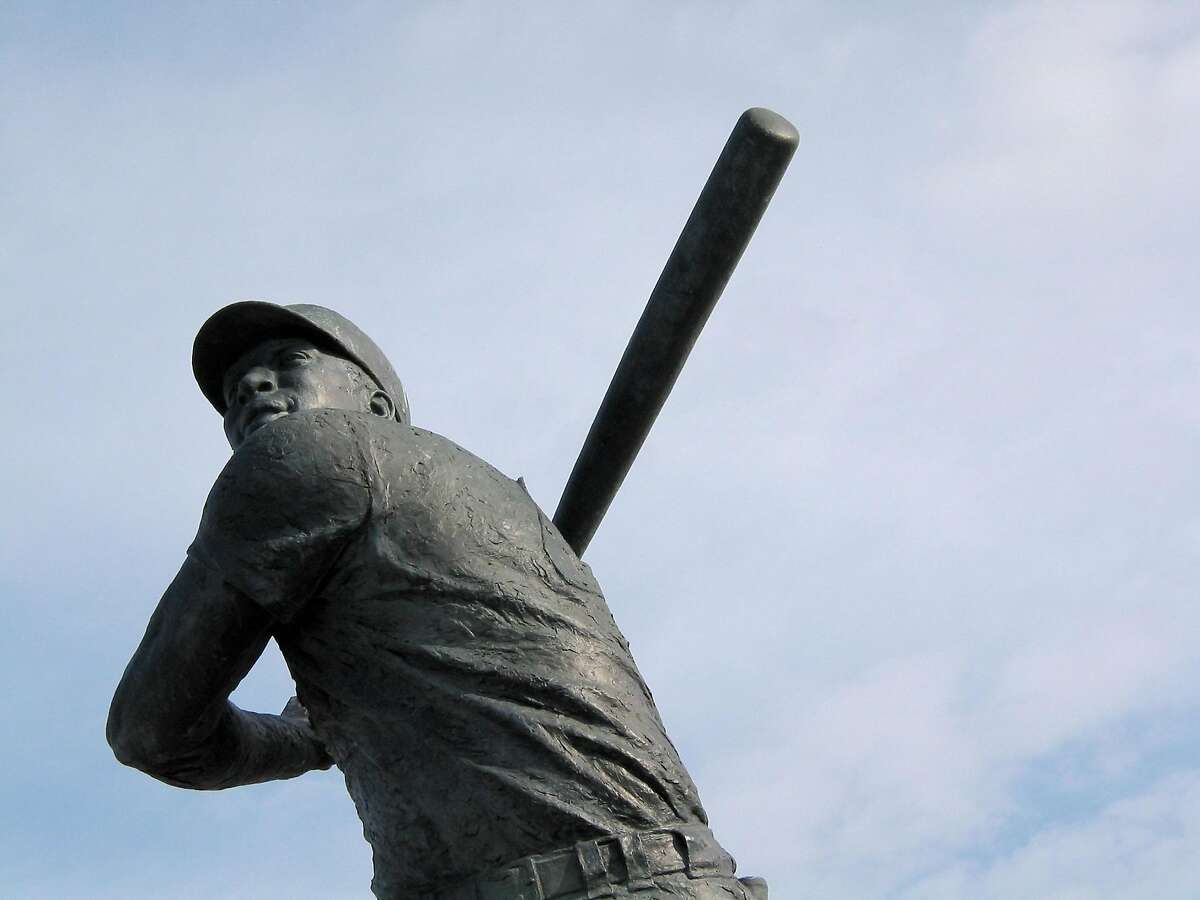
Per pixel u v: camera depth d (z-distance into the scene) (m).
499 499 3.84
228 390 4.45
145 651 3.82
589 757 3.52
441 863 3.51
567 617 3.69
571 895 3.39
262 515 3.68
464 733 3.54
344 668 3.67
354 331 4.55
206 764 4.02
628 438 4.36
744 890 3.55
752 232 4.11
